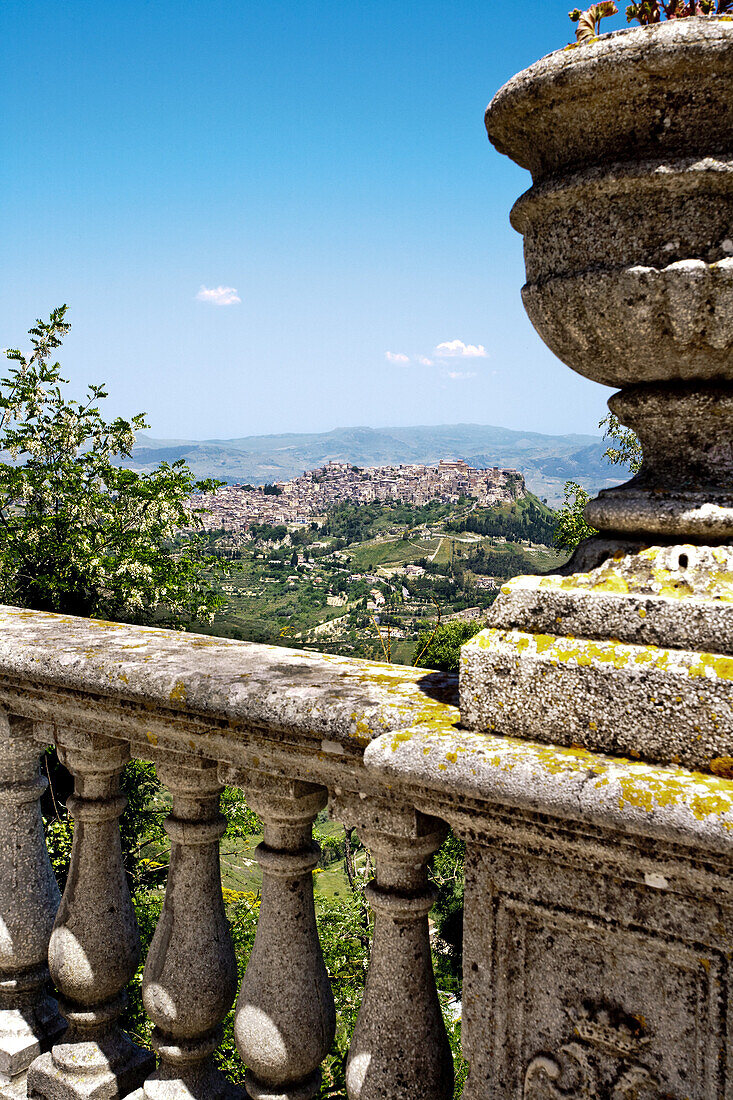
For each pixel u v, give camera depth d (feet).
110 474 45.24
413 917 5.69
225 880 27.73
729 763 4.23
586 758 4.51
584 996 4.86
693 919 4.45
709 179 4.32
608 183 4.49
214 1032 6.94
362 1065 5.70
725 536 4.70
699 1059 4.53
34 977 8.03
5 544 43.24
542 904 4.93
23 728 7.64
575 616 4.75
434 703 5.52
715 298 4.42
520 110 4.82
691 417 4.96
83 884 7.23
